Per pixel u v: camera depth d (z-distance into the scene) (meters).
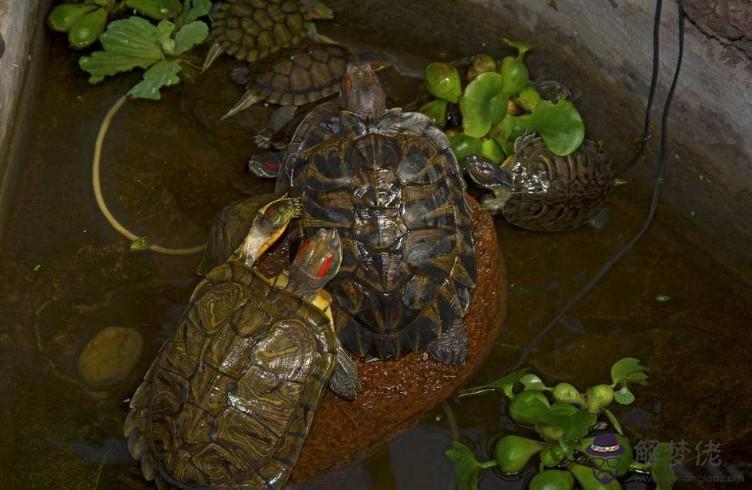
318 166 1.79
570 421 1.75
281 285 1.74
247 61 2.01
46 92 1.97
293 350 1.71
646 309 1.88
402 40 2.05
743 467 1.78
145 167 1.94
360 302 1.75
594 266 1.90
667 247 1.92
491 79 1.90
